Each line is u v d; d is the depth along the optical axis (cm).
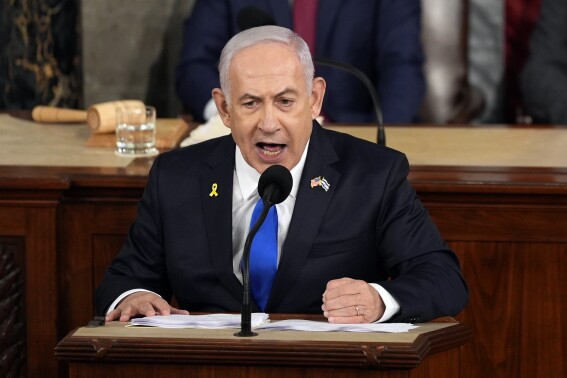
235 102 884
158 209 983
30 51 2012
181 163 993
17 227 1095
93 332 775
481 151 1261
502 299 1097
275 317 873
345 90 1806
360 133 1384
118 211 1107
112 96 2095
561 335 1094
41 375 1112
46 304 1105
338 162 974
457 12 2005
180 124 1377
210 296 959
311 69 891
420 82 1812
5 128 1405
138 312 888
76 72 2072
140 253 991
